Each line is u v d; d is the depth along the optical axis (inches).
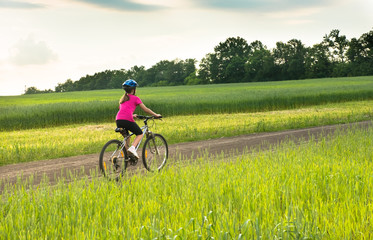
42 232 158.6
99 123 951.0
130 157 303.4
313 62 5600.4
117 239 145.1
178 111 1068.5
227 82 6309.1
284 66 5831.7
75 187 220.2
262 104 1144.8
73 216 169.6
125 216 169.0
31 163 392.8
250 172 249.9
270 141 489.4
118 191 215.9
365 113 816.9
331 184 206.8
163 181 236.1
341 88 1686.8
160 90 3422.7
